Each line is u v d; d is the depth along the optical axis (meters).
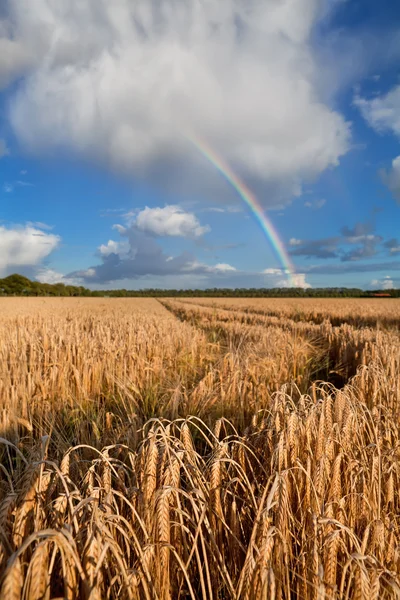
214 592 1.78
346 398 2.82
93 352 6.21
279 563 1.55
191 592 1.46
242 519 1.98
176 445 2.02
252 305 35.50
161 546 1.51
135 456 2.07
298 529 1.88
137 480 1.91
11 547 1.42
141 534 1.69
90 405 4.44
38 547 1.19
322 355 8.66
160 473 1.81
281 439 2.01
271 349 7.21
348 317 20.56
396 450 2.56
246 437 2.51
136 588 1.41
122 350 6.29
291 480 2.10
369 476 2.09
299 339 9.32
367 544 1.85
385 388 3.90
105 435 3.12
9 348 6.46
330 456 2.21
